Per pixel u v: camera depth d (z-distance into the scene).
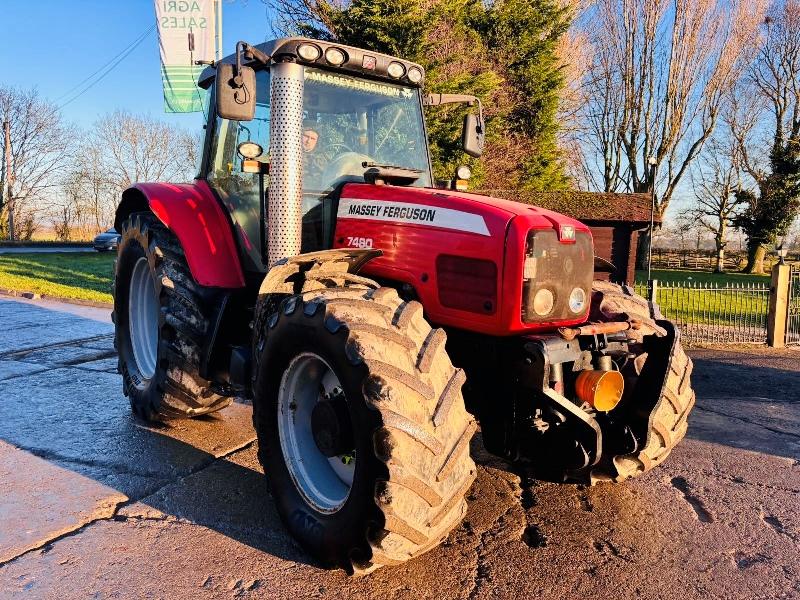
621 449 3.28
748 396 6.29
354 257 3.25
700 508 3.55
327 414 2.74
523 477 3.90
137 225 4.57
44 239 44.78
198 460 3.92
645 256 33.75
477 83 12.72
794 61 32.44
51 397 5.21
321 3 12.05
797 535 3.25
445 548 3.00
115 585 2.58
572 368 3.13
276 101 3.40
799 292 11.10
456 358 3.32
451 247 3.14
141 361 4.77
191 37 12.22
